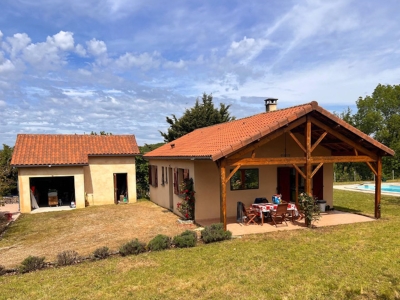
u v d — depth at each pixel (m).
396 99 41.22
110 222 14.62
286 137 14.55
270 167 14.46
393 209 15.42
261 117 14.38
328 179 15.44
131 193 21.91
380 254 8.34
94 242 11.08
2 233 13.05
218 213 13.80
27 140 21.06
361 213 14.35
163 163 18.62
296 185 14.31
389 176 39.91
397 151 38.88
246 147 10.90
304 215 11.99
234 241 9.97
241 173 14.02
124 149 21.84
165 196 18.33
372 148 12.95
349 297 6.07
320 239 9.92
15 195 24.66
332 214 14.23
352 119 44.56
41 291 6.62
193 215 13.62
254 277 7.06
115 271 7.66
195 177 13.39
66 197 21.97
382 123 41.75
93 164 20.92
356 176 39.19
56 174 19.17
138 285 6.80
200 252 8.93
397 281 6.69
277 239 10.06
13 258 9.57
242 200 14.02
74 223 14.74
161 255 8.78
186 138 20.81
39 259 8.32
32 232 13.15
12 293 6.57
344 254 8.41
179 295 6.31
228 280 6.94
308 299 6.03
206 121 33.41
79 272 7.70
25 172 18.53
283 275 7.14
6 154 23.56
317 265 7.68
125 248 9.05
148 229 12.72
